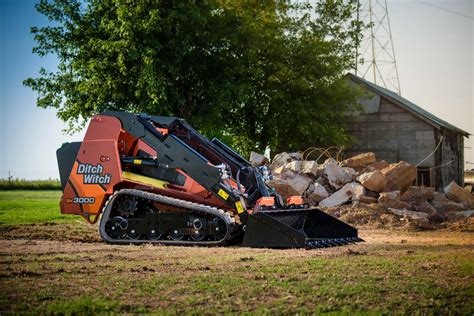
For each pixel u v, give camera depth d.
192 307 5.18
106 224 10.63
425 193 16.59
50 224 13.89
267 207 10.16
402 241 10.70
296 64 30.95
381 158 31.72
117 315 4.92
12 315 4.96
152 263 7.58
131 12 24.03
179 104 25.23
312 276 6.58
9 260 7.98
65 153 11.48
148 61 23.41
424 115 30.56
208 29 26.61
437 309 5.21
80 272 6.89
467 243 10.36
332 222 10.50
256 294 5.67
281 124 30.14
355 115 32.31
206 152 11.39
